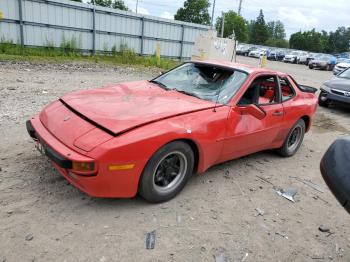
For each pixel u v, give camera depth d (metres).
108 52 19.34
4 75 10.09
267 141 4.88
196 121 3.64
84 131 3.18
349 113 10.29
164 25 21.09
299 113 5.33
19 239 2.82
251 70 4.58
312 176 4.98
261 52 47.34
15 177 3.77
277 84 4.94
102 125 3.18
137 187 3.30
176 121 3.49
